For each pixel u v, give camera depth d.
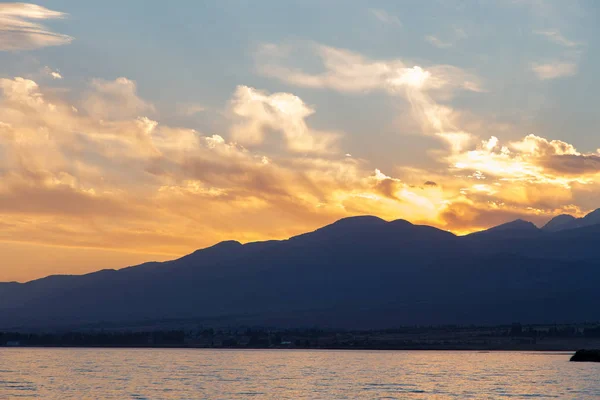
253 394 170.88
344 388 184.25
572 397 164.00
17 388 182.00
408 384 194.75
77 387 185.00
